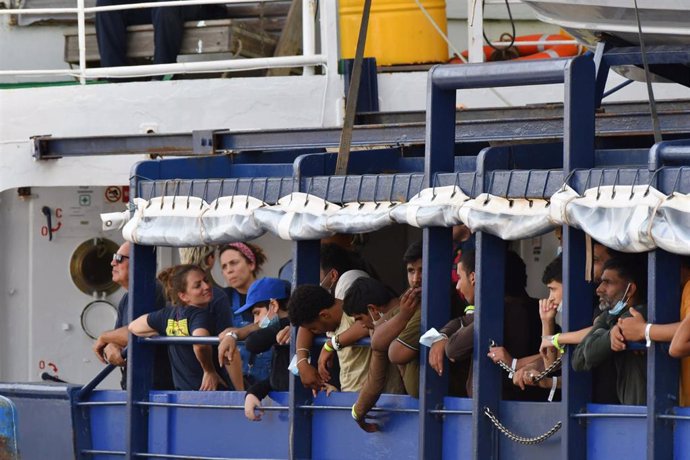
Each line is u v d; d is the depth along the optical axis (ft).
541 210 95.40
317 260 108.68
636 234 88.58
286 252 160.04
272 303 110.93
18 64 180.04
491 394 97.66
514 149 101.91
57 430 122.42
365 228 103.55
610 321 91.04
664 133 116.78
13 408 112.68
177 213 113.91
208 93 152.87
